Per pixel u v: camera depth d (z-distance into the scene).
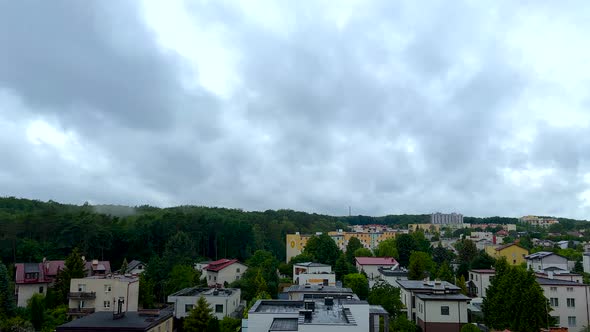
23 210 121.81
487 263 94.94
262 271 84.31
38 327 54.75
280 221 188.12
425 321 53.81
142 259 115.06
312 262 104.88
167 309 54.66
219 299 61.44
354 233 177.25
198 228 128.50
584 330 55.28
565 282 65.25
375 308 46.00
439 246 130.88
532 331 50.44
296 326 35.47
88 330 39.75
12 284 71.50
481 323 59.47
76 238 104.31
